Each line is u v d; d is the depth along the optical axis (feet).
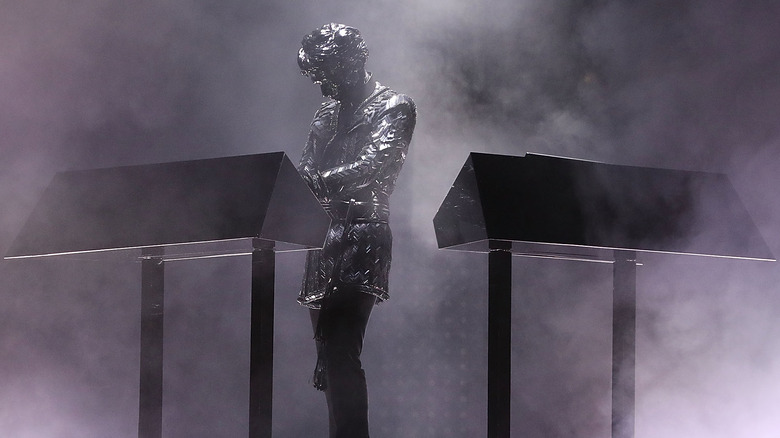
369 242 39.06
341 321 38.70
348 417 38.09
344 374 38.34
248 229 31.58
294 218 33.76
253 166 32.94
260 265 34.76
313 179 40.04
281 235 33.04
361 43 40.19
